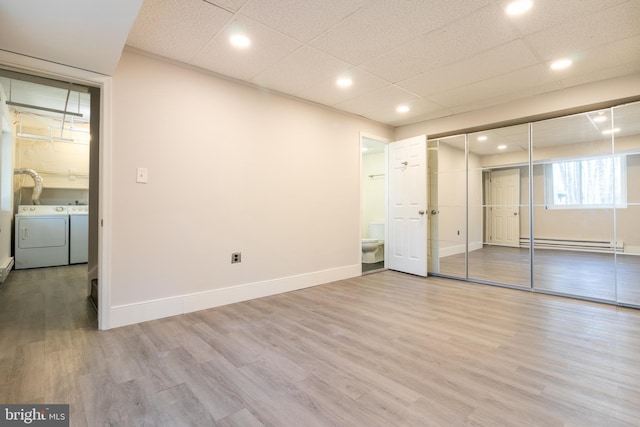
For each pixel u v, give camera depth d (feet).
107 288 7.84
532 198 12.06
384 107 12.89
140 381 5.49
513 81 10.22
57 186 17.90
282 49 8.25
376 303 10.23
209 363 6.16
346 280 13.57
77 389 5.23
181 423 4.42
